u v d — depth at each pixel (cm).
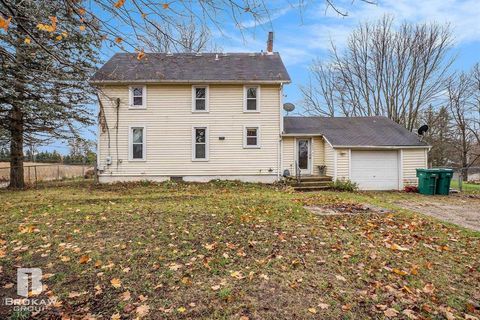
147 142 1481
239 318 287
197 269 392
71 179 1761
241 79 1471
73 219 635
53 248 461
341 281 369
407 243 527
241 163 1507
